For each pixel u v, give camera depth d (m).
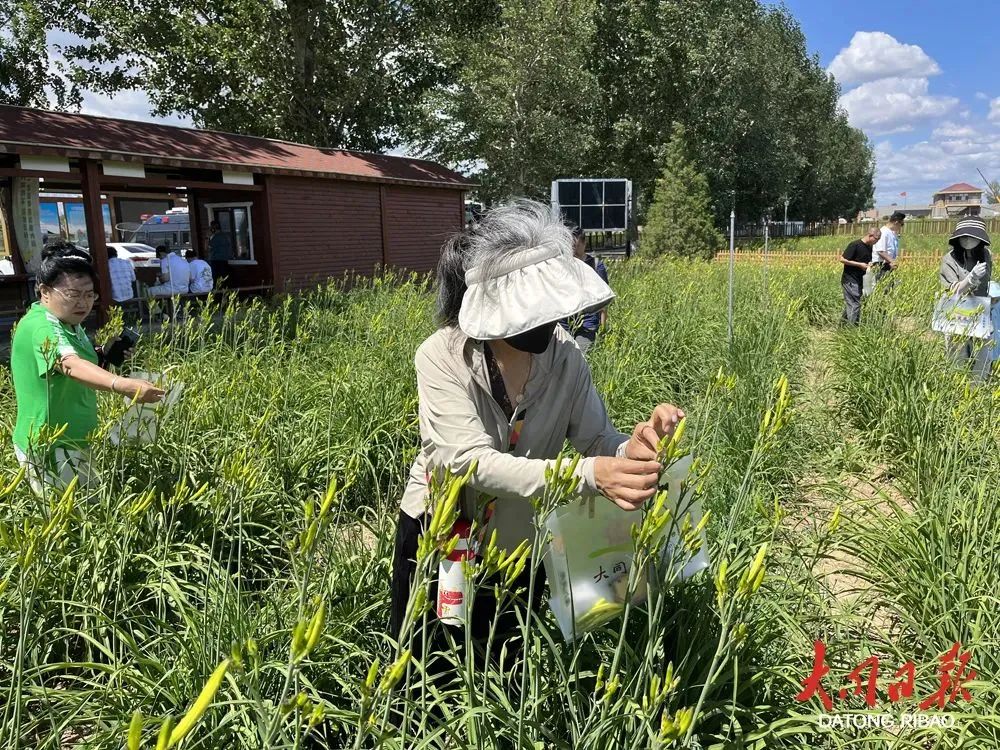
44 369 3.49
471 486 2.13
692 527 2.10
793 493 4.57
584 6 27.42
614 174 39.72
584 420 2.35
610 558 2.04
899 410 5.39
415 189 19.61
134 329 6.96
